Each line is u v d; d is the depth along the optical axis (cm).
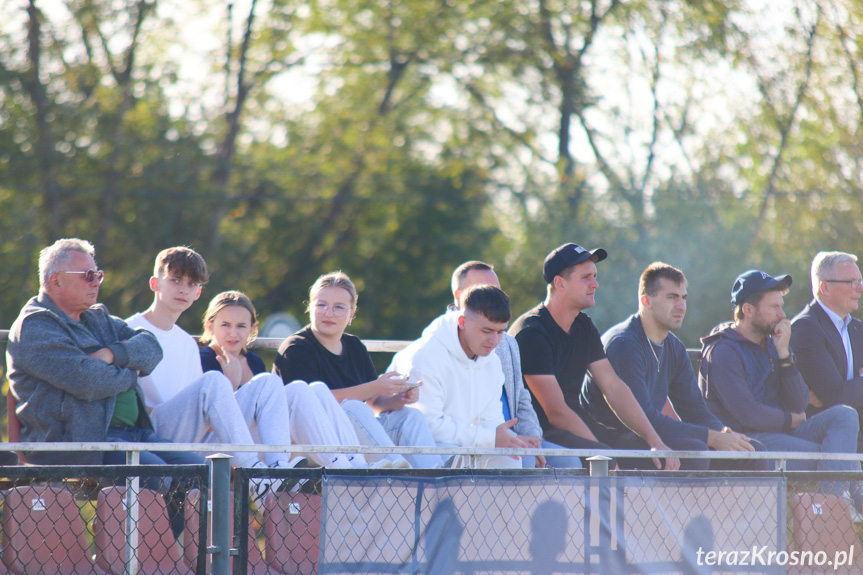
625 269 7131
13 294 6812
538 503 1466
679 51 7381
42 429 1516
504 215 8606
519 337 1977
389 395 1741
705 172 7262
